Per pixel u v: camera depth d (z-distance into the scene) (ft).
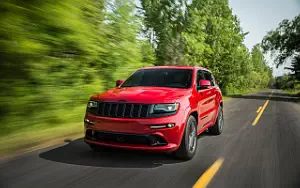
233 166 14.57
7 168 13.00
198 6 61.52
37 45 19.06
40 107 23.02
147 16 43.50
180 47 49.01
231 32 109.09
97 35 27.61
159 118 13.87
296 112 47.70
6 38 17.57
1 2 16.65
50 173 12.55
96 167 13.64
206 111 19.57
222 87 126.00
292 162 15.64
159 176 12.67
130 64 33.83
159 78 18.72
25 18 17.90
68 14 19.97
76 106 27.25
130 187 11.28
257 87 330.75
